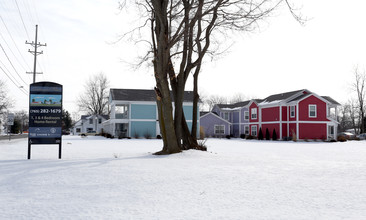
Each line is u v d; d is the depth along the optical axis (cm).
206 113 5797
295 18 1462
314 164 1239
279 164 1227
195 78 1798
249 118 5241
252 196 662
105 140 3947
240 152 1972
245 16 1530
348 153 1986
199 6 1471
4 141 3628
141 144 2931
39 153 1789
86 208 564
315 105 4272
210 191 710
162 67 1558
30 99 1496
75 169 1030
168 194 681
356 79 5784
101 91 7350
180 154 1525
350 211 545
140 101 4716
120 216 512
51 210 551
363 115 5816
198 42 1734
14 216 514
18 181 830
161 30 1504
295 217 507
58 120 1500
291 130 4312
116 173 952
